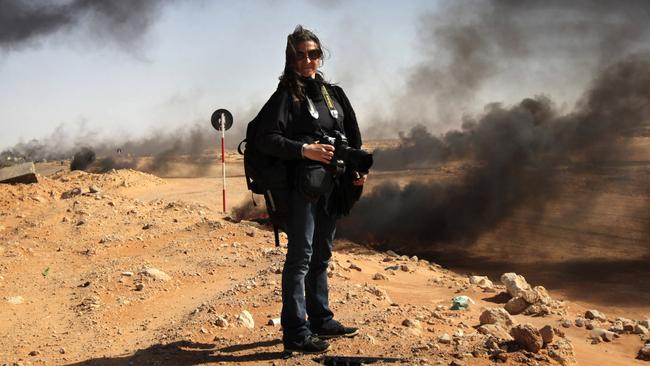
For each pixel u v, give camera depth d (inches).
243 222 522.6
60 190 629.9
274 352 190.1
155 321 256.2
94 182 918.4
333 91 186.1
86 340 231.6
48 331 246.7
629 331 256.7
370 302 266.4
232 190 1126.4
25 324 257.4
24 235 441.1
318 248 190.2
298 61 178.7
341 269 358.3
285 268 180.4
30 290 317.1
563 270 624.7
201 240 418.9
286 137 176.2
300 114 176.2
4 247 406.3
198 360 185.9
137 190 958.4
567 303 319.3
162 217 501.0
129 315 268.8
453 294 323.6
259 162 177.3
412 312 247.6
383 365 172.6
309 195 174.1
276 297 267.3
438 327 227.6
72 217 493.0
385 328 215.0
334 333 195.6
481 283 355.9
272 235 438.6
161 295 299.6
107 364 190.9
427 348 188.2
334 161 175.2
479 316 264.2
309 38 178.1
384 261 440.5
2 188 593.9
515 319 272.4
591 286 539.2
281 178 175.9
